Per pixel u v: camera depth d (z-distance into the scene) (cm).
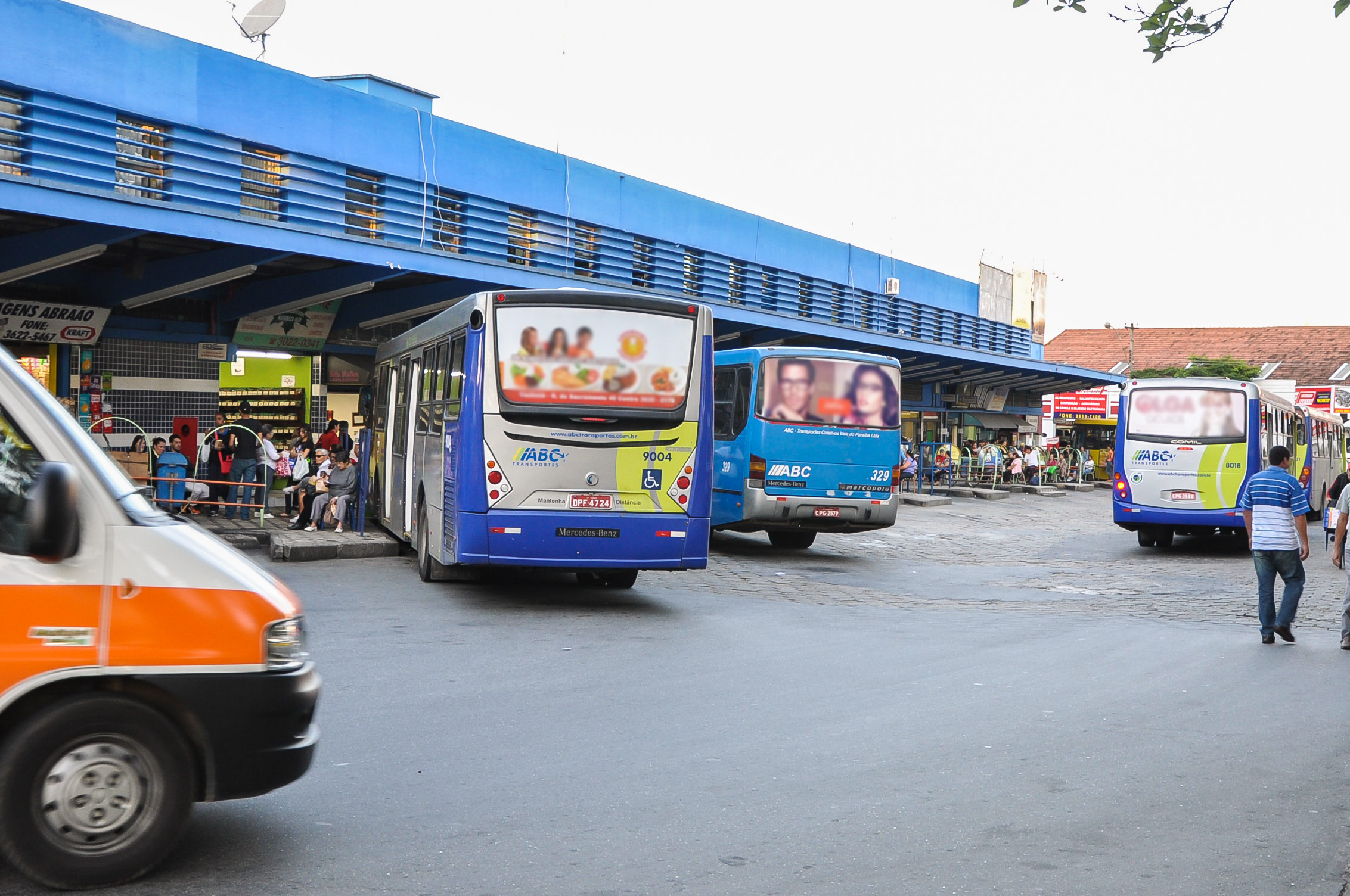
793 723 754
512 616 1173
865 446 1862
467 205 2220
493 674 881
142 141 1680
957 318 4222
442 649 974
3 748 435
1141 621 1330
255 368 2286
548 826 538
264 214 1859
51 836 438
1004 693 870
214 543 495
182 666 456
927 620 1280
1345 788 638
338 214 1980
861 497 1861
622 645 1028
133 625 451
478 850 504
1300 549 1166
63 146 1538
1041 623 1290
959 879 486
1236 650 1125
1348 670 1020
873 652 1043
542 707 777
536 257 2397
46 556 432
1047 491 4303
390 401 1847
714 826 545
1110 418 5522
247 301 2058
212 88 1761
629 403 1225
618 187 2606
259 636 471
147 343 1992
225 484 1966
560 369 1214
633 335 1232
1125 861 513
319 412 2348
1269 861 518
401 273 2017
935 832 546
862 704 816
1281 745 732
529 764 639
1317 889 485
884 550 2169
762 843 523
